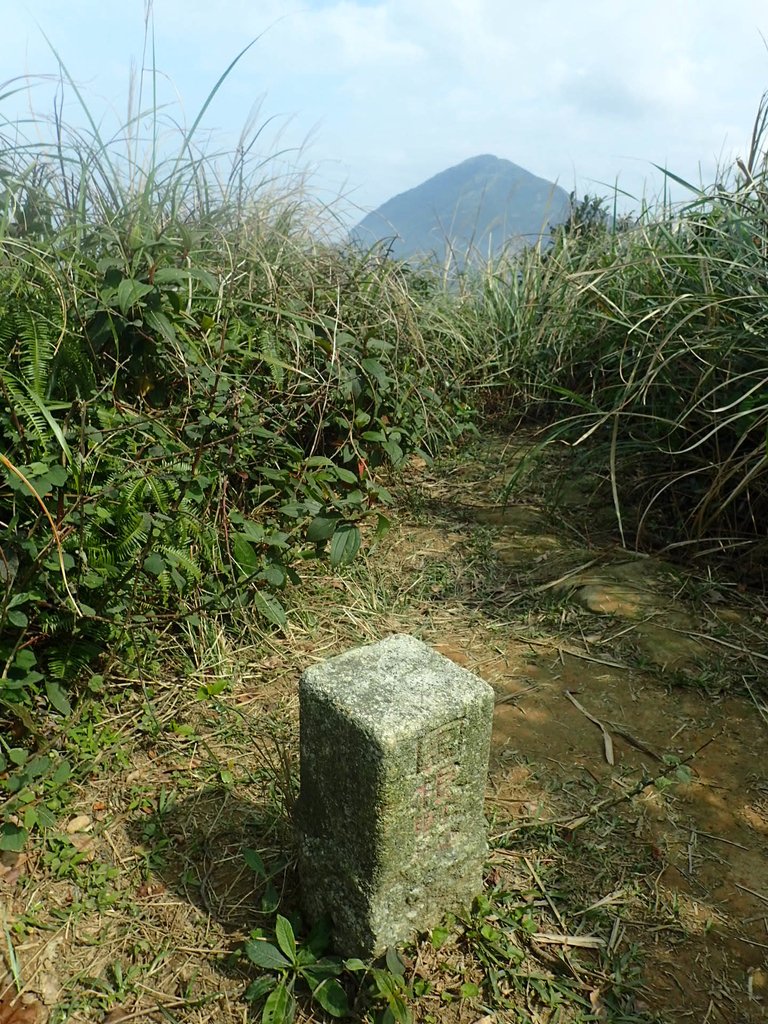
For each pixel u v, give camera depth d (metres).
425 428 4.59
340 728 1.74
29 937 1.89
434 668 1.91
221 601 2.93
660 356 3.61
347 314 4.41
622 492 4.18
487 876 2.08
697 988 1.84
